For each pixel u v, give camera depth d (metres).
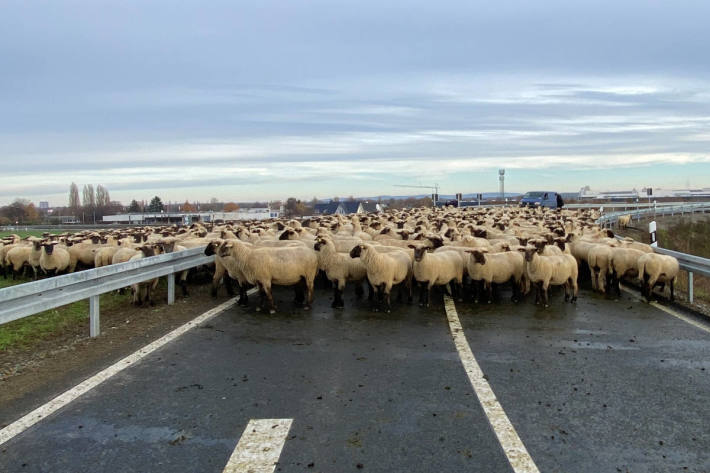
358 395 5.82
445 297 12.21
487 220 24.89
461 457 4.47
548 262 11.03
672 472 4.27
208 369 6.69
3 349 7.73
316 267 10.94
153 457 4.49
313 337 8.30
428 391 5.94
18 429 4.98
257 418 5.23
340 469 4.28
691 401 5.68
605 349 7.64
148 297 11.04
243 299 10.95
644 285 11.64
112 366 6.79
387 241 15.07
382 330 8.81
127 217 104.75
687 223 49.03
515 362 7.01
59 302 7.61
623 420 5.20
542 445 4.69
